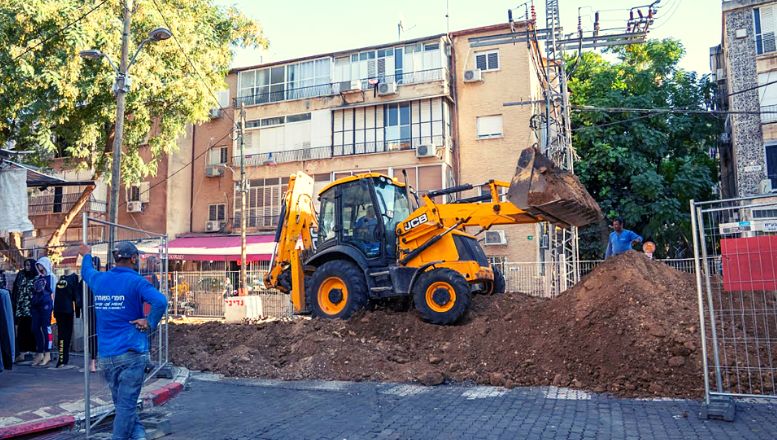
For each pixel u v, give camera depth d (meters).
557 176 9.83
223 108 31.70
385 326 10.94
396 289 11.12
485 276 11.29
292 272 12.43
